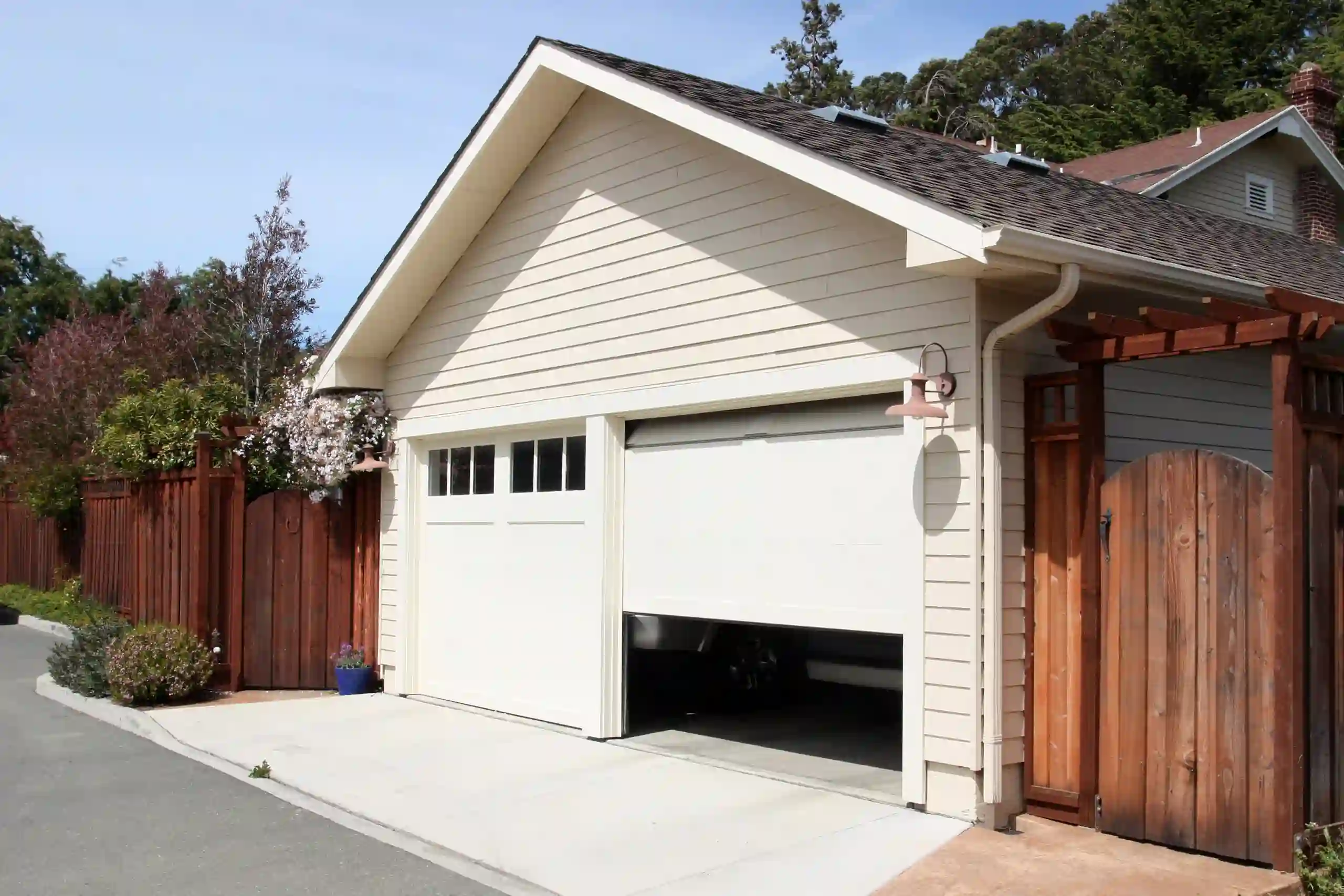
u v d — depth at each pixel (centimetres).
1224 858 563
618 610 889
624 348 873
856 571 707
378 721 984
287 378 1377
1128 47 4422
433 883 577
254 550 1179
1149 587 598
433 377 1091
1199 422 791
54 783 792
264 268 2183
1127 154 1864
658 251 848
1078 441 631
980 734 627
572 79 868
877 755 819
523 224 985
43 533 2039
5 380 2978
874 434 702
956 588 640
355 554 1189
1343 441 591
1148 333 598
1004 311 646
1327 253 1273
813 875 555
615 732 887
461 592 1067
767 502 773
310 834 667
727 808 681
